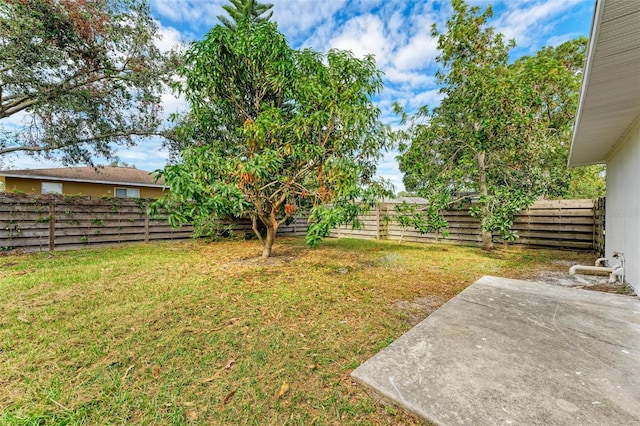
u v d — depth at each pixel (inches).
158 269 187.0
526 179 259.8
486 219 244.1
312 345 87.9
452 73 304.5
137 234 307.9
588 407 56.6
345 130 175.8
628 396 59.9
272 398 64.1
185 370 74.2
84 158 342.6
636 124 144.3
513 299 126.0
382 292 142.9
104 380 69.6
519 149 254.2
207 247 290.2
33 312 110.3
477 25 315.3
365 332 97.2
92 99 287.0
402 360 75.8
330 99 174.2
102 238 286.7
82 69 265.7
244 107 220.8
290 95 197.3
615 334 90.0
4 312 110.0
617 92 116.7
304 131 170.9
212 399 63.6
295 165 199.6
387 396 62.4
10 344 85.5
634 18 73.7
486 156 275.7
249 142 188.9
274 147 188.9
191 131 223.3
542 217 285.0
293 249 283.9
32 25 210.2
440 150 292.7
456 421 53.7
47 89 251.1
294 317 109.9
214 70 189.5
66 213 266.7
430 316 106.7
